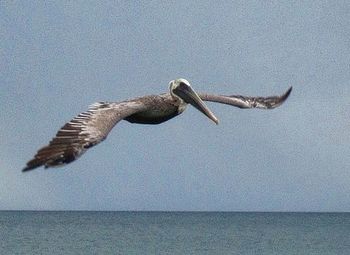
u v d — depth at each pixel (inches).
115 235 4958.2
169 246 3838.6
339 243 4210.1
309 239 4675.2
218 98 467.5
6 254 3267.7
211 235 5221.5
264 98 490.0
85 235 4886.8
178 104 379.6
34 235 4761.3
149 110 368.5
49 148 243.8
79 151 245.9
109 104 305.6
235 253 3410.4
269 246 3917.3
